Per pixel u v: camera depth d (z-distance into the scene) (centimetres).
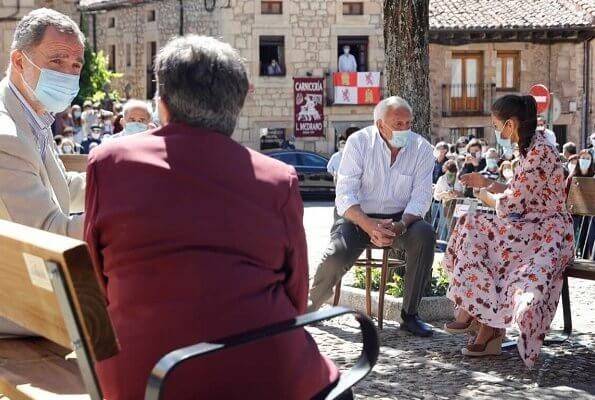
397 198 799
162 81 339
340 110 3722
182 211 322
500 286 679
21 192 418
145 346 320
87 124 2525
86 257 297
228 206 327
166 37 4003
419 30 923
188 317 317
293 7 3659
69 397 348
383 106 785
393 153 793
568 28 3809
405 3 921
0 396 377
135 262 322
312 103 3691
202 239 321
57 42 451
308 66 3691
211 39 347
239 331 319
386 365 686
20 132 427
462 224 701
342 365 681
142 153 330
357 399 602
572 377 663
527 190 678
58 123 2588
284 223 339
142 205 322
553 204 683
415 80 926
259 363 323
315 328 800
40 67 450
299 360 334
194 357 294
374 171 793
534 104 688
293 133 3678
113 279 328
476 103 3859
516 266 679
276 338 327
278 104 3666
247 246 327
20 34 453
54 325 324
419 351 727
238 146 341
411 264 776
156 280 320
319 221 2283
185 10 3844
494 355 712
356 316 363
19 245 320
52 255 299
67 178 518
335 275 773
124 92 4400
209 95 336
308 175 3148
